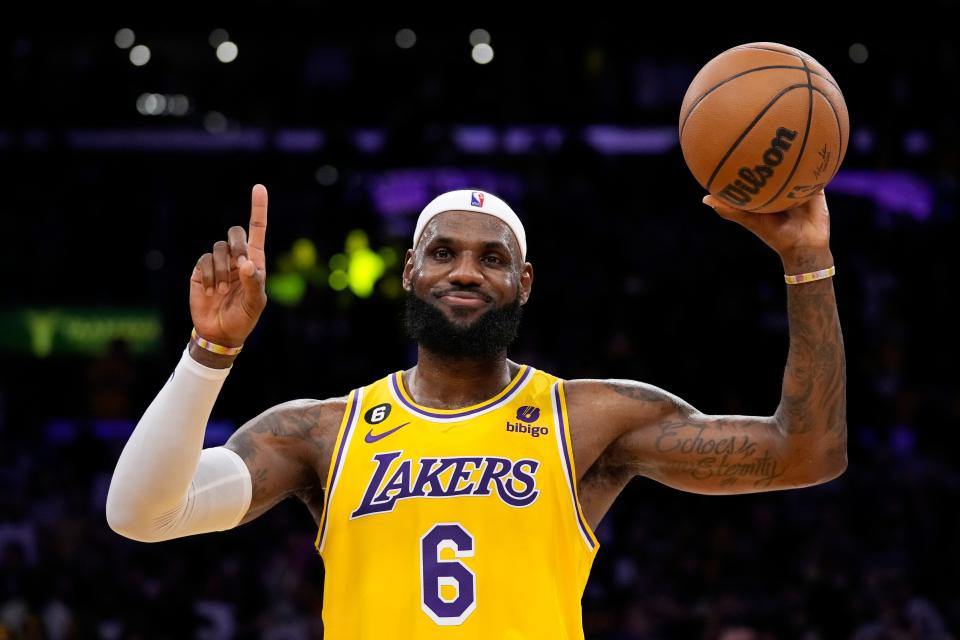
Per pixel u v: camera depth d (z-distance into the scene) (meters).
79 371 22.52
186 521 4.82
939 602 16.20
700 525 17.23
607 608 15.09
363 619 4.81
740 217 4.97
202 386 4.66
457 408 5.13
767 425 5.05
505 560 4.80
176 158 23.92
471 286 5.13
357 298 21.67
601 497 5.19
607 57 23.56
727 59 4.93
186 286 23.06
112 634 14.90
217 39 21.69
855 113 23.52
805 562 16.16
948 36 21.06
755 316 20.66
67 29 21.06
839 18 20.89
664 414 5.20
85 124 23.81
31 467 18.67
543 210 21.77
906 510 17.62
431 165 22.67
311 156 23.86
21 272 23.00
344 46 24.17
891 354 21.33
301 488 5.25
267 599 15.88
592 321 20.78
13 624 14.38
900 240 22.73
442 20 21.19
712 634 14.38
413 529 4.84
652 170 22.92
